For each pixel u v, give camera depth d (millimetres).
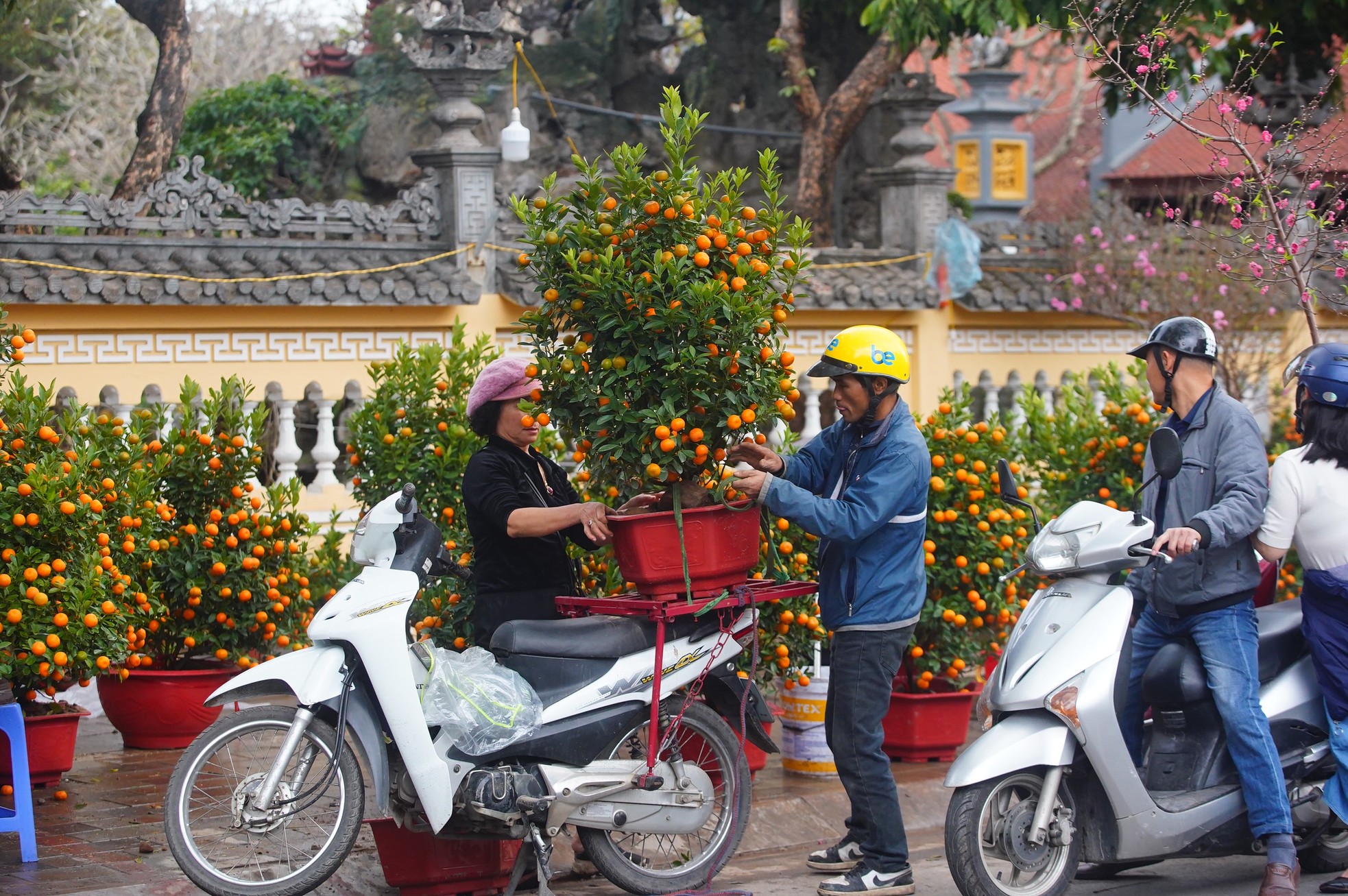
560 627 4656
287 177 13578
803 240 4660
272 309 8383
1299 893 4988
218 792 5859
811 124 12266
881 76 12000
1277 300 10375
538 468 5121
